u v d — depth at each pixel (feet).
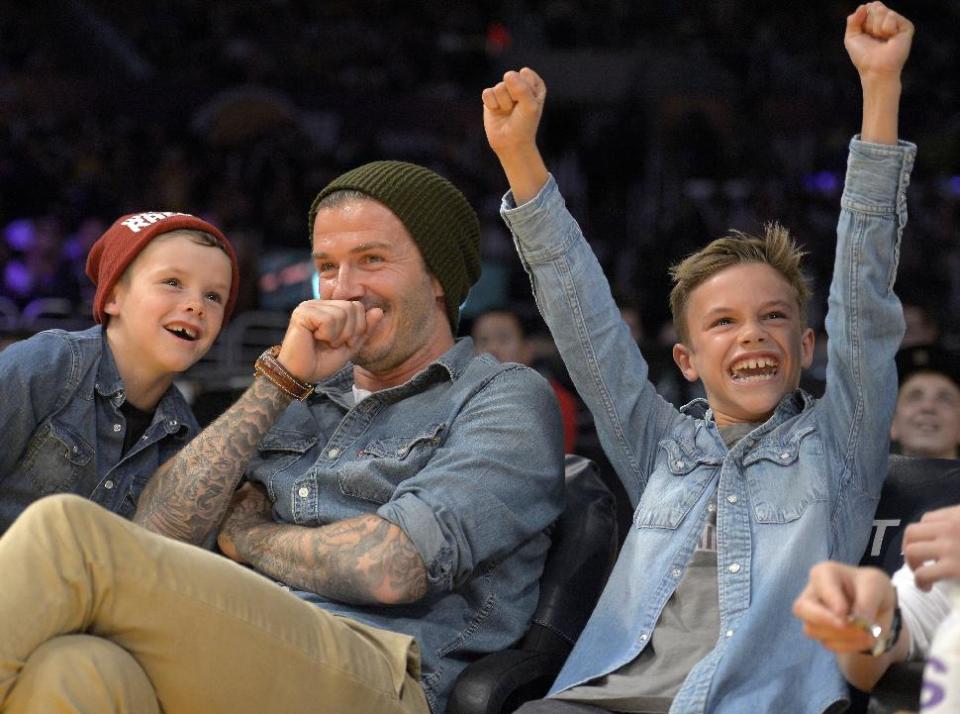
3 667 9.25
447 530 11.90
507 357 27.27
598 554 13.09
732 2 71.56
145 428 13.50
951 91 64.90
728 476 11.98
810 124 58.80
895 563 11.63
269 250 43.16
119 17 69.56
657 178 56.49
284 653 10.53
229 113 54.95
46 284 40.40
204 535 12.39
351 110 56.03
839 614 8.34
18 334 29.99
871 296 11.60
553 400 13.14
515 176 12.84
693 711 10.63
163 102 55.06
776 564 11.30
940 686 7.98
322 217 13.39
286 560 12.28
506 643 12.52
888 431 11.93
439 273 13.48
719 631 11.39
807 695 10.69
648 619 11.66
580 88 56.59
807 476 11.71
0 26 66.28
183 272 13.03
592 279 12.96
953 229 52.85
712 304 12.48
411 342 13.38
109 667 9.51
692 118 57.57
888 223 11.54
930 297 45.21
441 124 56.44
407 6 73.56
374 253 13.17
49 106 54.44
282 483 13.10
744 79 64.18
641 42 69.26
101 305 13.29
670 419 12.97
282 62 65.72
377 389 13.76
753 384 12.33
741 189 56.59
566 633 12.66
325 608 12.23
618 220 54.80
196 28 70.74
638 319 31.63
